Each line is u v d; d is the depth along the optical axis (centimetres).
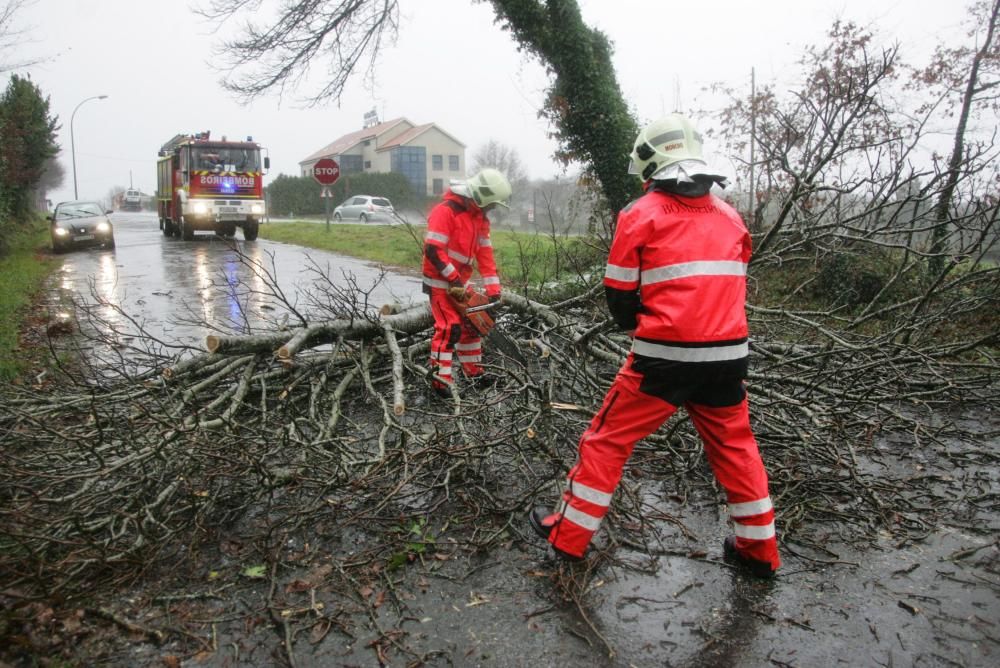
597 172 1233
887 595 274
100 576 290
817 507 348
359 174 5538
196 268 1432
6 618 254
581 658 237
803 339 607
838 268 800
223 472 337
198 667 236
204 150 2100
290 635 247
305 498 357
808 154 613
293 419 404
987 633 250
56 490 354
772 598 273
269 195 5522
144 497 338
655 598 272
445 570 293
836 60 945
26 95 2633
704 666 233
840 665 233
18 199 2447
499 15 1169
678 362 257
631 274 264
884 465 409
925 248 651
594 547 309
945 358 581
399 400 409
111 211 2042
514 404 437
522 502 331
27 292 1077
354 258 1681
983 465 410
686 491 368
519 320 611
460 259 502
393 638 248
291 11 1387
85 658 240
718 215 267
